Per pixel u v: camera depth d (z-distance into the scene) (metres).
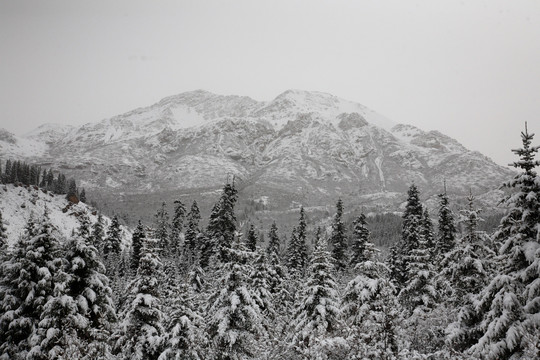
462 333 19.38
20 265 22.67
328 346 17.02
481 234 21.69
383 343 16.98
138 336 23.27
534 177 17.12
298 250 51.28
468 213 22.33
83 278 24.36
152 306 23.89
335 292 26.50
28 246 23.22
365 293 21.81
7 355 21.72
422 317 22.44
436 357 18.41
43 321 21.48
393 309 18.61
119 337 24.52
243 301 24.33
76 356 20.41
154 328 23.47
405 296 26.56
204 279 36.34
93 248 24.83
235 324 24.22
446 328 20.44
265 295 32.50
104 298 24.61
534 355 13.93
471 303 20.17
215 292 25.33
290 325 27.83
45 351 21.38
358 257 44.09
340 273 45.41
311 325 24.89
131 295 24.16
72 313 22.38
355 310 24.42
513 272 17.23
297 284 43.56
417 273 26.84
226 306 24.11
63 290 22.25
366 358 16.12
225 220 44.62
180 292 23.77
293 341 22.94
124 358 22.95
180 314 22.95
